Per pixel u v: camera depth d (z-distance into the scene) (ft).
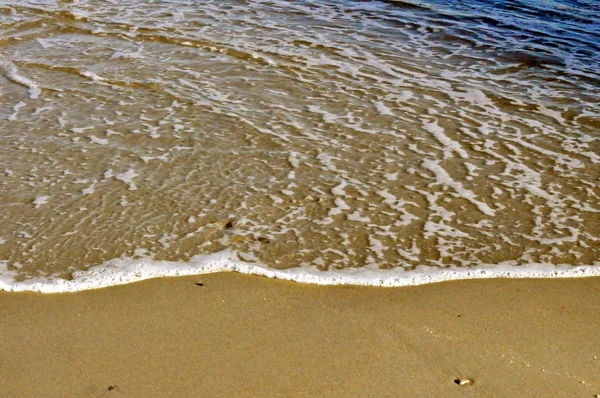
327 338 11.55
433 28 27.20
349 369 10.89
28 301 12.40
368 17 28.12
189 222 14.69
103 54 23.80
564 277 13.30
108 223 14.60
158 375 10.73
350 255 13.83
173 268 13.30
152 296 12.54
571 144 18.62
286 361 11.04
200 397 10.31
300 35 25.89
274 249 13.93
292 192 15.92
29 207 15.07
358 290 12.82
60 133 18.42
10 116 19.34
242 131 18.74
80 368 10.86
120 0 29.17
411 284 13.02
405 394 10.41
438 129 19.26
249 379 10.66
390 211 15.31
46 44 24.66
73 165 16.83
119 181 16.16
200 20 27.02
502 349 11.37
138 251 13.75
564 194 16.16
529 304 12.51
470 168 17.21
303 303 12.42
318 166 17.10
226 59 23.53
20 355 11.11
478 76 23.09
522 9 29.73
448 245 14.20
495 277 13.26
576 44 26.20
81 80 21.79
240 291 12.71
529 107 20.88
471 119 19.94
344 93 21.33
